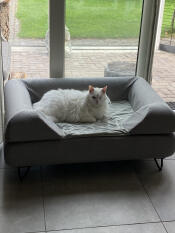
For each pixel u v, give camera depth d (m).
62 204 2.23
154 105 2.51
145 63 3.35
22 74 3.30
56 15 2.92
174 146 2.54
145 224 2.09
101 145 2.43
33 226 2.04
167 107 2.51
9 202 2.22
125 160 2.77
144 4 3.11
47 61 3.25
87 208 2.21
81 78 3.12
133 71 3.47
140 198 2.33
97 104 2.66
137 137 2.47
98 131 2.46
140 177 2.56
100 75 3.42
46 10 3.00
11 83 2.88
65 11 2.98
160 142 2.50
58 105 2.68
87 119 2.70
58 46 3.07
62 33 3.02
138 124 2.43
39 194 2.31
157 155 2.55
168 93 3.89
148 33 3.20
